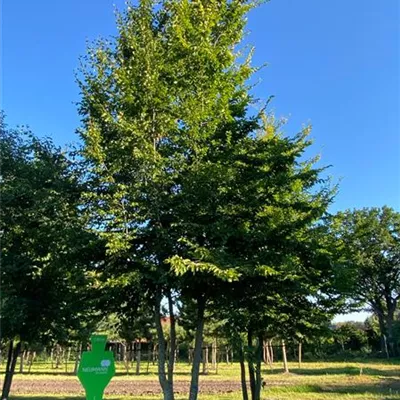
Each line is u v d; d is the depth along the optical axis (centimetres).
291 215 1005
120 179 831
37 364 6069
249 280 847
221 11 965
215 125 859
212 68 897
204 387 2583
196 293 873
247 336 1258
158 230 770
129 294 872
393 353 6350
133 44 860
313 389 2195
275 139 923
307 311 1117
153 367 5250
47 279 1228
